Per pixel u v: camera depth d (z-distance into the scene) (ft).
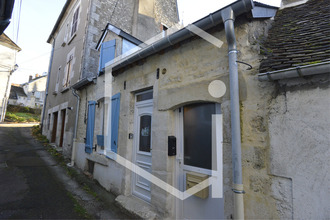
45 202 11.05
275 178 5.92
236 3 6.68
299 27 7.49
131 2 27.99
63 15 34.37
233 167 6.53
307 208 5.21
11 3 10.05
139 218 9.36
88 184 14.26
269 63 6.27
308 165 5.31
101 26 24.49
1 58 51.24
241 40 7.28
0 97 51.67
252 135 6.55
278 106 6.06
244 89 6.92
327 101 5.19
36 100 101.76
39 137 35.19
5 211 9.74
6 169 16.38
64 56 31.24
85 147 17.31
